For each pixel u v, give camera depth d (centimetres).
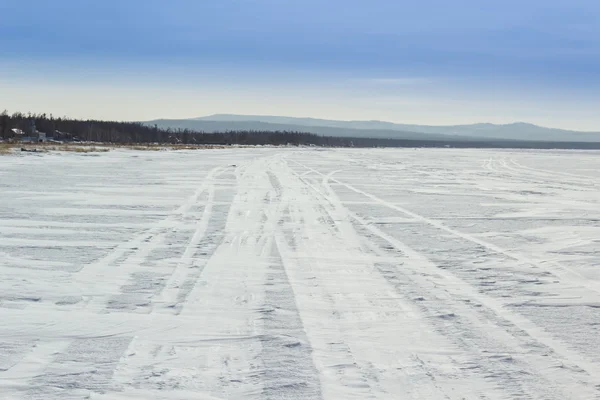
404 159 6016
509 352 477
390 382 411
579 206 1728
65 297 635
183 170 3156
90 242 991
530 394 394
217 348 477
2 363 438
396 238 1098
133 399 378
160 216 1346
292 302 628
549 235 1159
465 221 1360
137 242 999
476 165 4900
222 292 667
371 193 2069
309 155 6650
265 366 438
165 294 655
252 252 926
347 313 589
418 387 402
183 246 970
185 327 534
